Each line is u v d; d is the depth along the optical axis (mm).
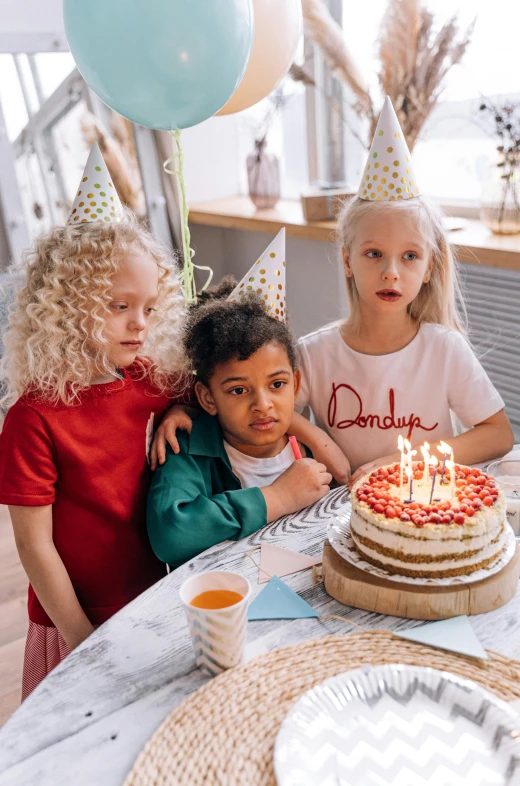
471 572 788
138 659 736
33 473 993
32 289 1026
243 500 979
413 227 1181
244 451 1164
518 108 2000
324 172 2678
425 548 772
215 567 889
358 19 2322
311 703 626
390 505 820
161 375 1152
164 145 3008
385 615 784
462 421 1320
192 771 589
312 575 864
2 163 2670
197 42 1034
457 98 2180
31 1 2588
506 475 1000
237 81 1147
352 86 2178
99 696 687
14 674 1521
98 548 1069
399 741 597
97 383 1067
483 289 1982
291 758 572
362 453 1345
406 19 1959
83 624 1022
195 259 3191
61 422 1012
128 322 1026
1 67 2580
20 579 1892
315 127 2688
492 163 1997
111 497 1056
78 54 1097
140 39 1020
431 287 1320
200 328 1121
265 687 675
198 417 1161
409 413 1308
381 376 1302
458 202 2338
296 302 2854
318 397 1361
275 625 776
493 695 626
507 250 1828
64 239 1012
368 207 1200
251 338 1040
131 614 807
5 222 2758
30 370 1006
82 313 992
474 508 802
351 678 649
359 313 1314
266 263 1175
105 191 1074
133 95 1102
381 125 1175
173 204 3104
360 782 560
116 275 998
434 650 720
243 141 3176
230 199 3254
